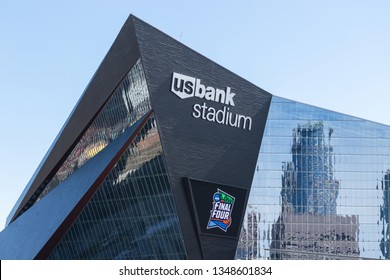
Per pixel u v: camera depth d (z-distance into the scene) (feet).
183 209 285.23
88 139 343.05
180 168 287.07
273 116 327.67
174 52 293.84
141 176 291.17
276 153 324.39
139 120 294.05
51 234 301.22
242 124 312.71
